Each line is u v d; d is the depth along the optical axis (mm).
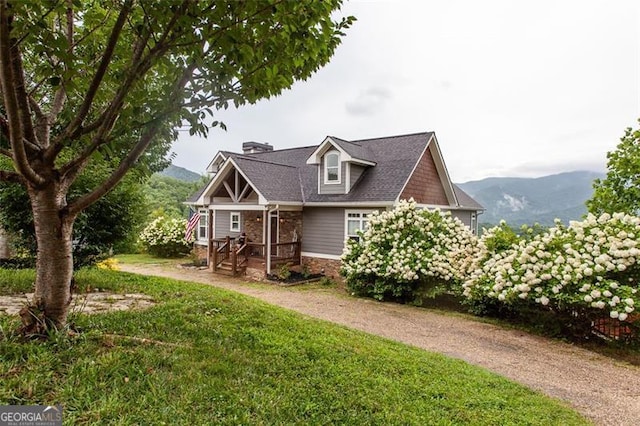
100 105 4199
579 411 4008
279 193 13555
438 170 15562
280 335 4645
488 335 7125
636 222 6820
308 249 14398
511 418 3441
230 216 17578
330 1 3256
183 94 3117
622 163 8852
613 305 6023
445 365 4781
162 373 3104
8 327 3535
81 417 2373
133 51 3275
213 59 3092
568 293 6660
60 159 5395
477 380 4383
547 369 5406
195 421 2533
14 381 2607
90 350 3291
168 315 4848
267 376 3424
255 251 15781
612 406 4199
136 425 2375
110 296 6078
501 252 8328
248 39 3143
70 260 3490
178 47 2996
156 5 2602
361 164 13820
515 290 7086
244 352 3887
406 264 9500
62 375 2828
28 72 3869
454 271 9055
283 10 2957
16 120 2443
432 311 9031
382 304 9727
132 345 3594
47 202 3242
